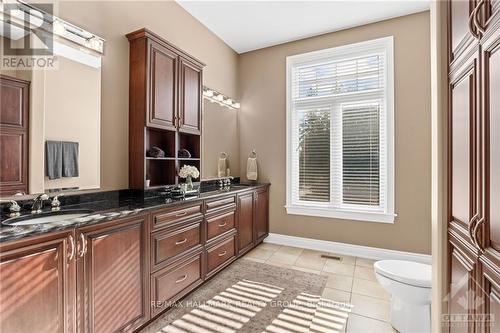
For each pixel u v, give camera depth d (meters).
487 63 0.86
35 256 1.15
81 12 1.87
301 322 1.82
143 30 2.09
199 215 2.22
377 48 3.04
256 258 3.04
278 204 3.61
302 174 3.50
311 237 3.40
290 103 3.53
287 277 2.53
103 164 2.01
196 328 1.74
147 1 2.39
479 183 0.91
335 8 2.78
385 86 2.99
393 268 1.81
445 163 1.22
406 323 1.68
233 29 3.23
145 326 1.75
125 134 2.17
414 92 2.85
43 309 1.17
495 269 0.80
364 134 3.13
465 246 1.01
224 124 3.56
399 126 2.92
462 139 1.05
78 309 1.31
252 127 3.79
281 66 3.60
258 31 3.28
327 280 2.47
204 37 3.16
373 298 2.14
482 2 0.88
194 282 2.15
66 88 1.78
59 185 1.74
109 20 2.05
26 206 1.58
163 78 2.29
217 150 3.42
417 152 2.84
